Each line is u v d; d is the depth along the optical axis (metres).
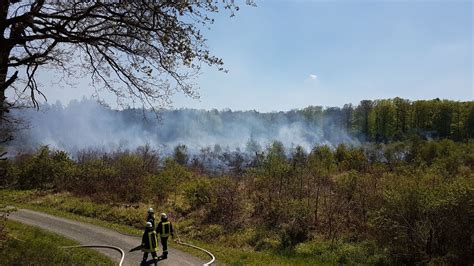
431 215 15.50
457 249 14.73
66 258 12.73
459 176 18.97
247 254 17.39
